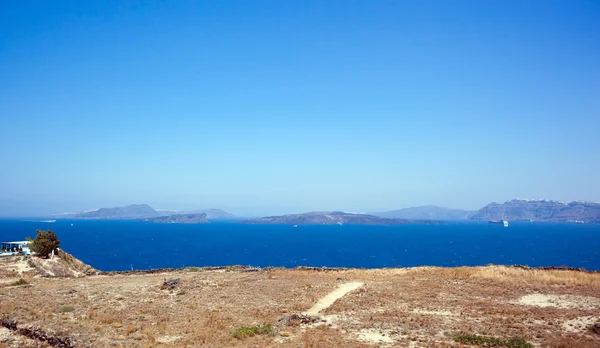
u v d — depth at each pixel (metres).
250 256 177.00
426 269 53.28
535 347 22.92
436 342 24.06
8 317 30.95
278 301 37.53
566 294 37.31
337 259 167.88
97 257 163.12
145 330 28.03
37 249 70.25
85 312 33.19
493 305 33.50
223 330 27.94
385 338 25.22
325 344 23.98
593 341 23.70
